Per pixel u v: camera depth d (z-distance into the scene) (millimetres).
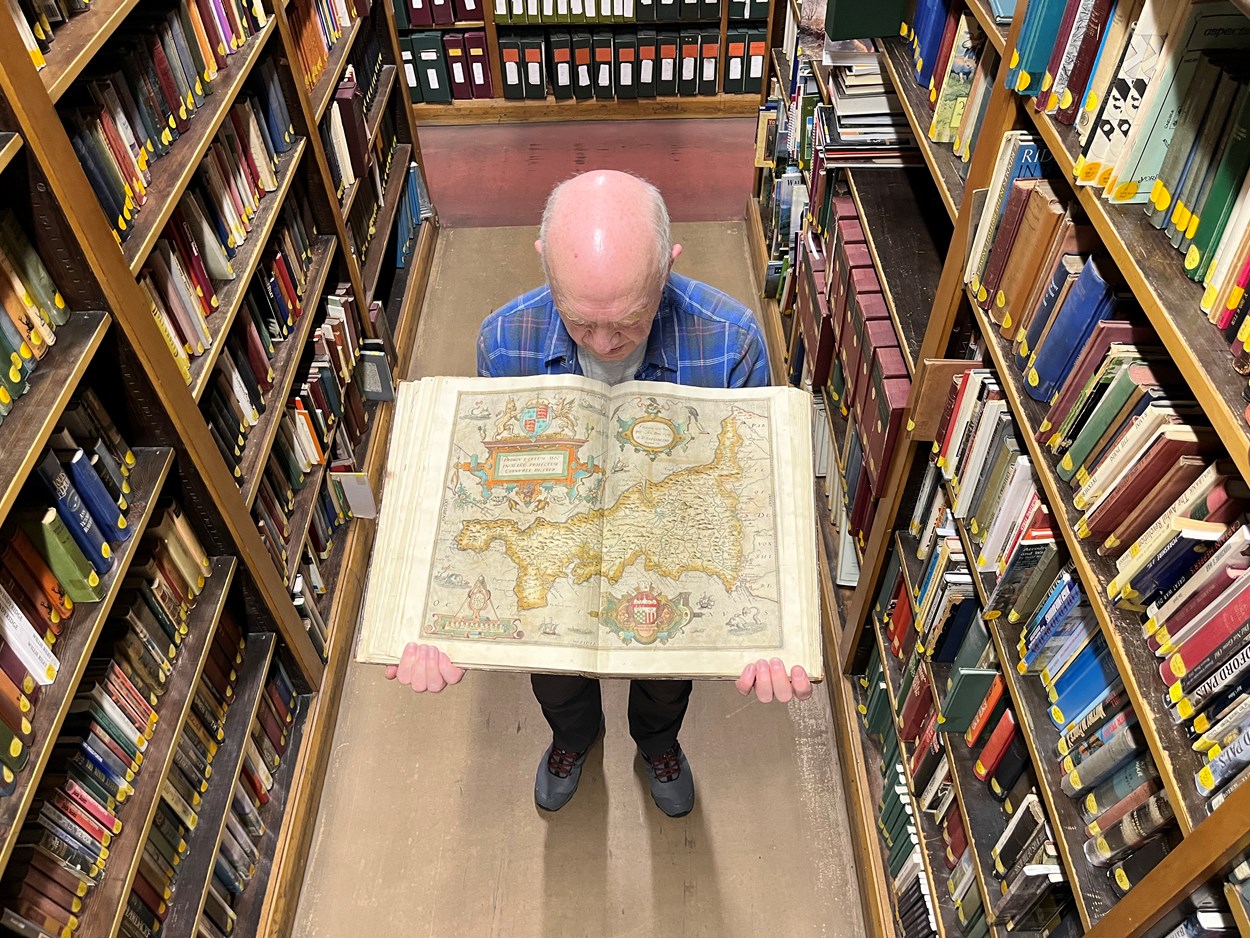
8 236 1178
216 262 1798
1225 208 827
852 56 1980
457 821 2127
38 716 1192
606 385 1439
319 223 2475
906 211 2018
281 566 2027
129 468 1502
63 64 1222
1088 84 1025
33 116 1123
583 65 4445
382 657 1283
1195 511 917
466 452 1389
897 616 1882
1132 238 945
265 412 1997
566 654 1264
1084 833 1169
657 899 2002
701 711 2316
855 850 2051
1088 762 1139
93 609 1329
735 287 3613
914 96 1720
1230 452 764
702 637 1285
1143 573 985
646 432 1397
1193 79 864
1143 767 1033
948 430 1502
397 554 1335
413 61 4430
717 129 4551
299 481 2229
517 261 3777
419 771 2215
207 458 1620
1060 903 1258
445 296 3621
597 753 2234
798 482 1372
